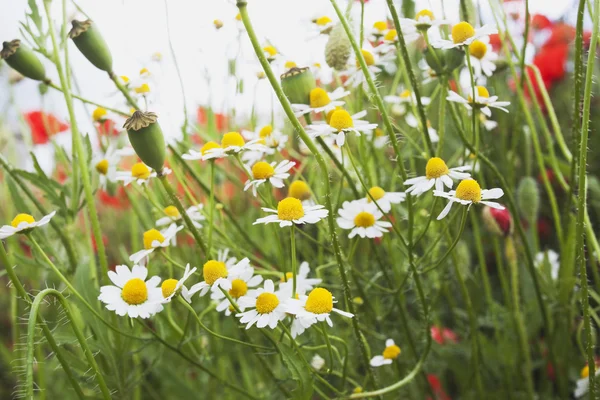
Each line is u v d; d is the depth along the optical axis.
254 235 0.44
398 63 0.42
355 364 0.40
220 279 0.32
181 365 0.44
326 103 0.35
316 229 0.44
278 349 0.33
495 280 0.47
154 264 0.39
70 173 0.40
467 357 0.40
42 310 0.46
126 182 0.36
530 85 0.39
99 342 0.35
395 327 0.40
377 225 0.35
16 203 0.37
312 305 0.31
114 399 0.37
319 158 0.31
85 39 0.35
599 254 0.35
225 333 0.42
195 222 0.38
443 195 0.31
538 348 0.41
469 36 0.34
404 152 0.43
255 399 0.37
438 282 0.41
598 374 0.35
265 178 0.34
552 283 0.40
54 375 0.46
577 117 0.35
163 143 0.32
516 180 0.48
